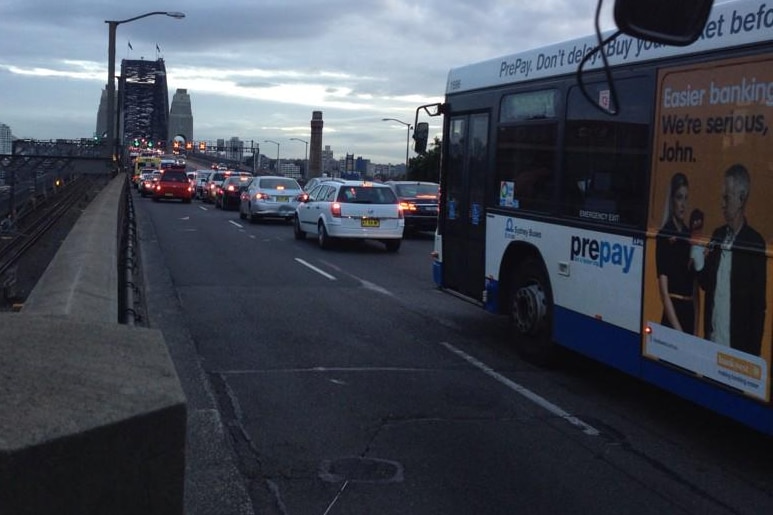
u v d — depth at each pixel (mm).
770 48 5066
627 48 6613
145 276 14586
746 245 5207
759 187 5113
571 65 7504
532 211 8195
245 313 11125
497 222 8922
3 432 2014
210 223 29047
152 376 2590
